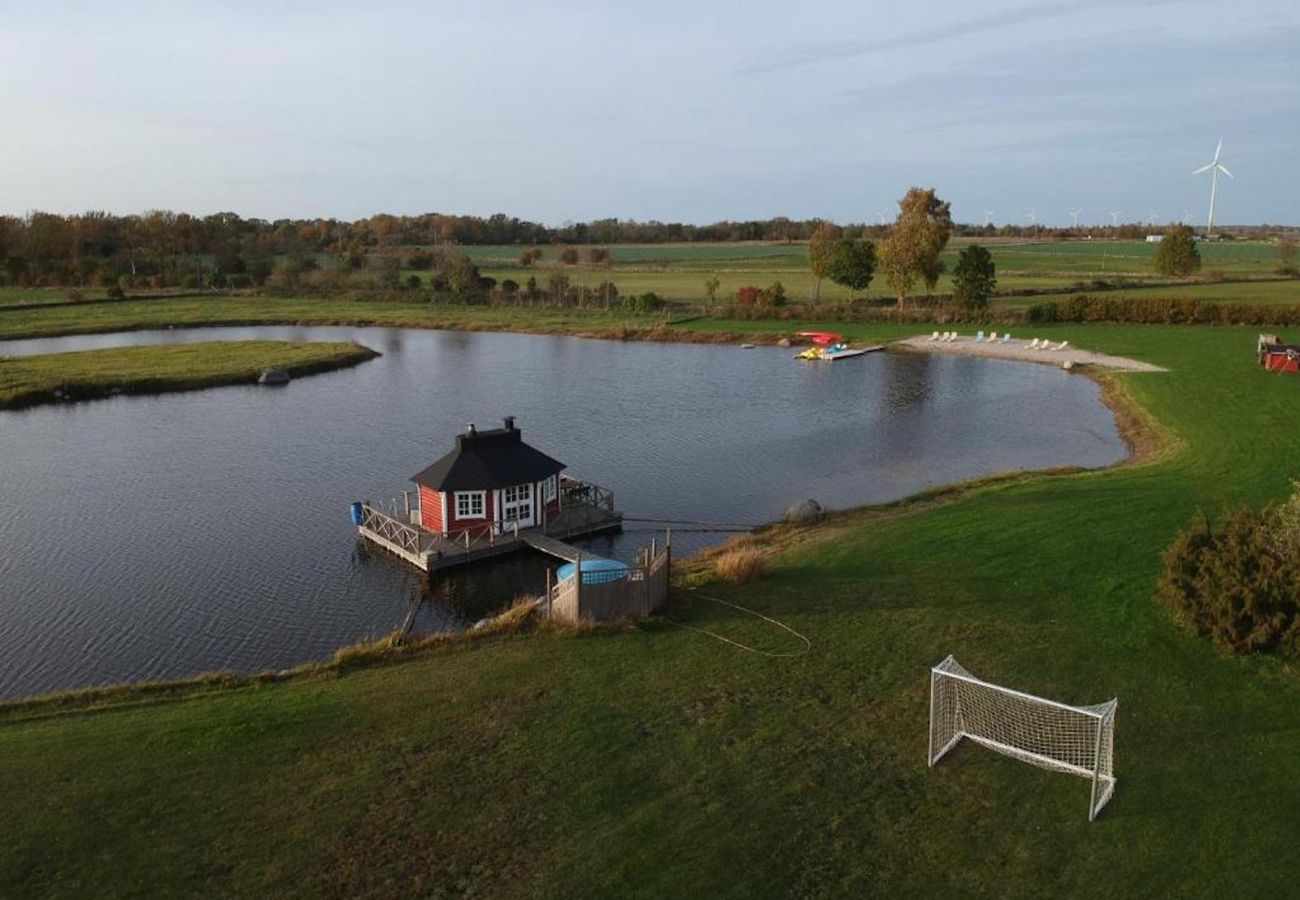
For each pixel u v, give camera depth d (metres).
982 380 70.19
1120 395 60.72
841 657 22.33
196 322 105.94
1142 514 33.09
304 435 54.72
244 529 38.22
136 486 44.28
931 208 102.56
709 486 43.53
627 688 20.92
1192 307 89.38
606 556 34.62
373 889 14.31
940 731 18.52
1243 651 21.47
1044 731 18.52
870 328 97.00
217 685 21.89
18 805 16.52
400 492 43.22
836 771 17.38
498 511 35.59
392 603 31.02
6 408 62.16
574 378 73.81
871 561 29.31
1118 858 14.77
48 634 28.53
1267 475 38.47
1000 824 15.72
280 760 18.05
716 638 23.64
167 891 14.30
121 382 68.56
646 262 189.75
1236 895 13.83
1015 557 28.94
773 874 14.55
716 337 93.25
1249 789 16.41
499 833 15.63
